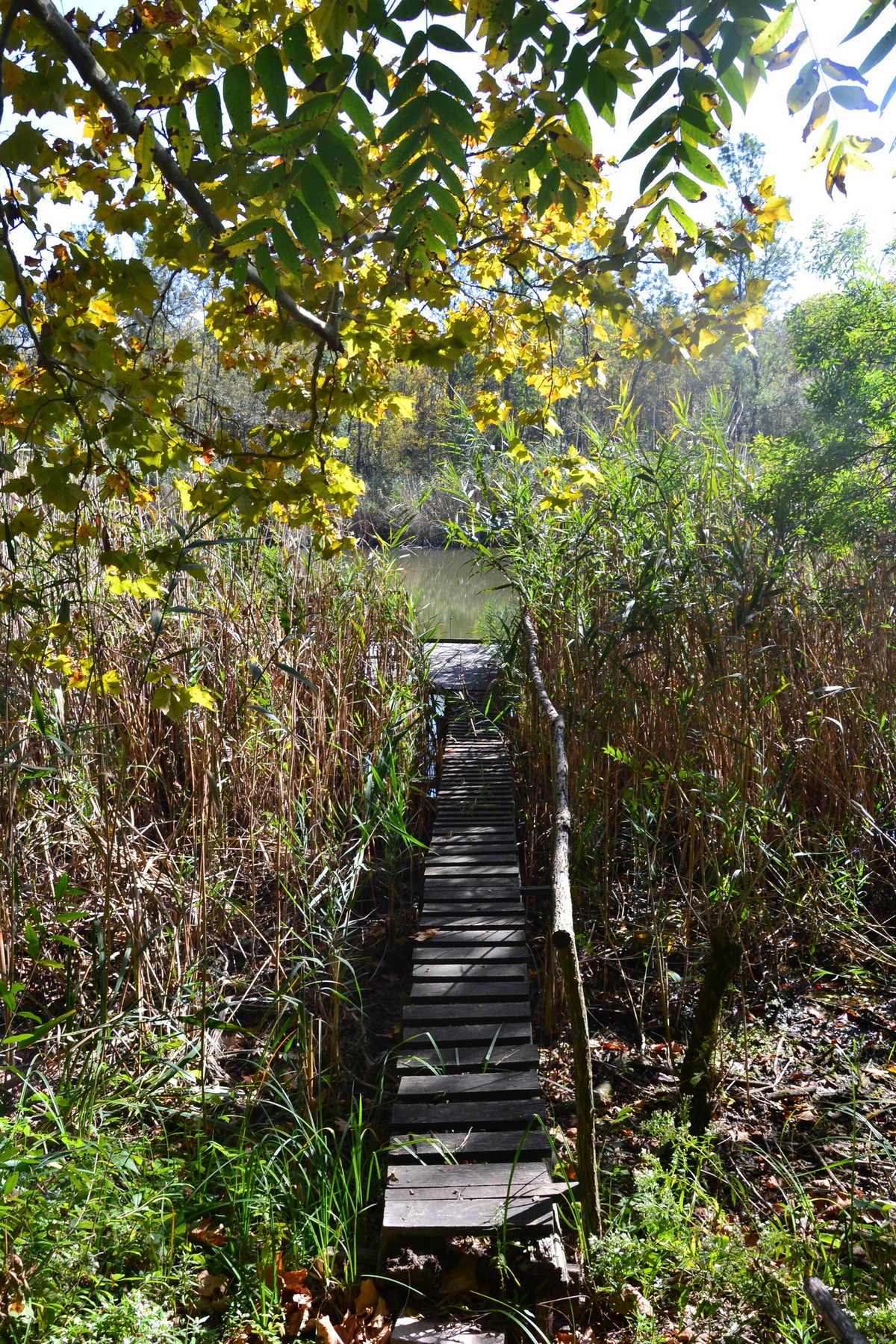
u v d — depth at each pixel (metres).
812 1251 2.60
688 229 2.14
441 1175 2.82
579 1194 2.70
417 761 6.36
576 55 1.86
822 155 2.01
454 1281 2.54
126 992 3.57
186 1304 2.50
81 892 3.44
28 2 1.98
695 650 5.18
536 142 2.10
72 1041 3.40
